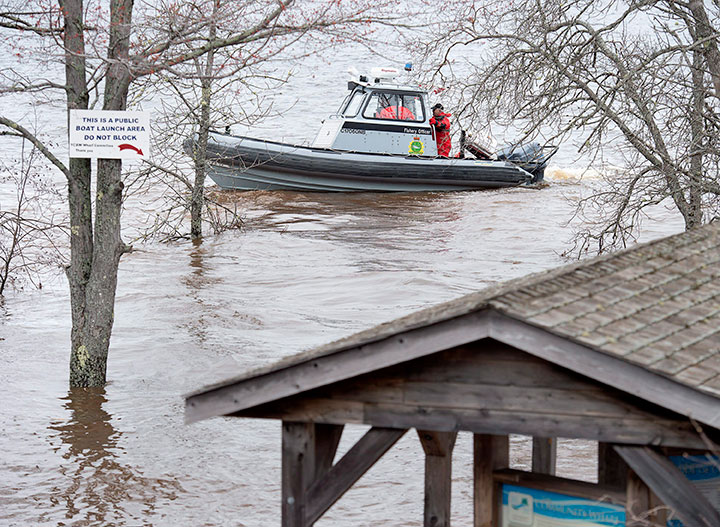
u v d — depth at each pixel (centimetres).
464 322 512
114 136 1320
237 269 2316
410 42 1967
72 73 1348
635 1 1839
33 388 1443
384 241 2681
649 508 578
